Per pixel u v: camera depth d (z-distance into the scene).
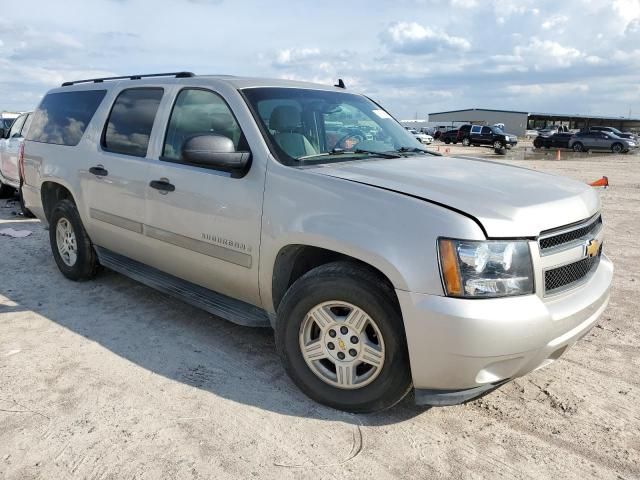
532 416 3.14
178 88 4.13
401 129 4.52
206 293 3.99
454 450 2.82
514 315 2.63
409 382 2.90
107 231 4.70
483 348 2.62
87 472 2.58
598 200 3.49
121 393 3.28
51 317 4.43
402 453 2.78
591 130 40.31
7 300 4.79
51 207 5.64
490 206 2.79
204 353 3.85
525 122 93.88
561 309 2.84
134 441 2.82
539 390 3.43
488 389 2.84
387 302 2.82
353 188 2.99
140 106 4.45
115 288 5.13
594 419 3.12
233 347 3.96
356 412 3.10
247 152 3.45
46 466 2.62
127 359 3.73
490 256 2.64
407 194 2.88
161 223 4.05
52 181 5.26
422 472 2.64
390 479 2.59
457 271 2.63
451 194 2.89
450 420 3.09
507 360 2.70
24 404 3.14
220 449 2.77
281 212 3.22
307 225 3.07
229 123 3.67
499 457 2.77
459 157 4.18
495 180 3.24
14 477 2.54
